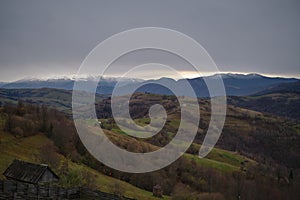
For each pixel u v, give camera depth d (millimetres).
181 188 61875
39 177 35562
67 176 40156
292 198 69000
